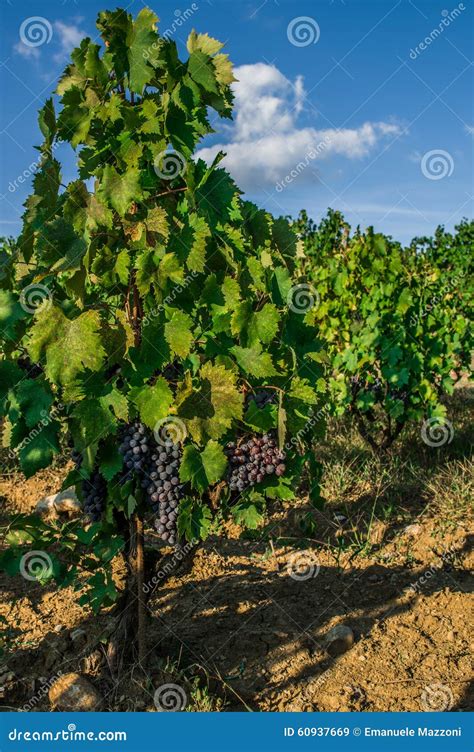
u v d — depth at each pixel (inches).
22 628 172.9
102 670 150.3
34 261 143.6
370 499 257.1
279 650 166.1
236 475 133.8
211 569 205.8
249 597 190.1
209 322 138.5
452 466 283.7
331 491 261.1
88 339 120.6
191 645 166.1
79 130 128.4
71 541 141.8
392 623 179.0
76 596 189.3
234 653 163.9
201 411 127.9
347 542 225.1
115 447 131.3
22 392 134.8
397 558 213.9
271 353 144.7
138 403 124.7
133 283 129.3
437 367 309.9
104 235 126.3
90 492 139.5
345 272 335.3
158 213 122.4
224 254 131.2
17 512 245.1
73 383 126.5
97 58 127.1
